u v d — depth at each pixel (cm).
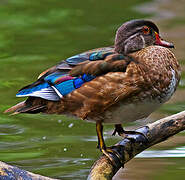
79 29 1958
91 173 873
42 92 918
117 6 2162
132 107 902
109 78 898
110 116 915
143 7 2130
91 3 2217
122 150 905
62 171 1100
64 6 2186
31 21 2047
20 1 2250
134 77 894
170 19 1984
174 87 939
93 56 941
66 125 1344
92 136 1273
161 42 975
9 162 1134
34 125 1340
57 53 1764
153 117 1361
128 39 959
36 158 1159
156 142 933
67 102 920
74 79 923
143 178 1077
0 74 1614
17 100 1459
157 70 911
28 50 1800
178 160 1151
